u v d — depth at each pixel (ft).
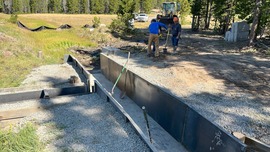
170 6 80.07
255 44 46.01
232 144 13.26
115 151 14.32
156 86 21.70
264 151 14.56
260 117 18.86
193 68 29.78
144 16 123.13
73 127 17.10
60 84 25.85
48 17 109.29
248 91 23.81
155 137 19.33
